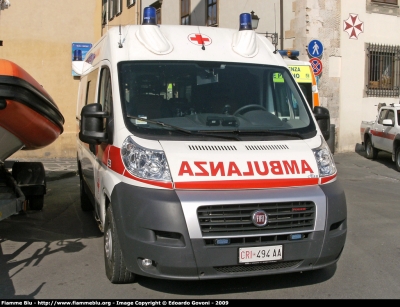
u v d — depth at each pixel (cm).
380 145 1480
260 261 408
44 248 611
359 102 1759
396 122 1394
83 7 1438
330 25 1673
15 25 1385
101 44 612
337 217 434
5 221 757
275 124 493
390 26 1808
